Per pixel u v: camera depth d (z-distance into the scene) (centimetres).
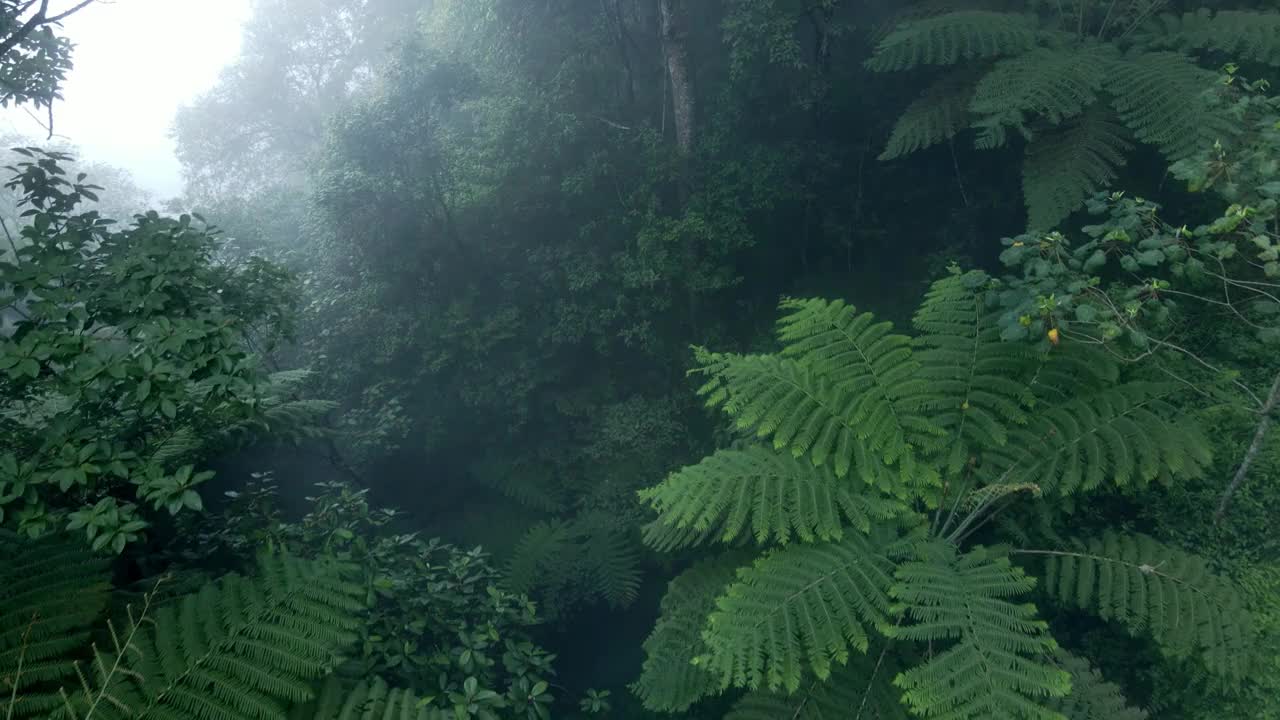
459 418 882
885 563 338
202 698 278
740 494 347
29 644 282
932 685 278
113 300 324
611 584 727
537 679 426
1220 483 405
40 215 338
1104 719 322
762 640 305
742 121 767
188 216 378
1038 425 369
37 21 363
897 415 378
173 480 297
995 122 514
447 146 778
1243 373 438
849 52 798
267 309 453
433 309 829
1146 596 336
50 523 321
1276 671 338
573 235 814
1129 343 375
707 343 788
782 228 822
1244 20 520
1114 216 361
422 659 394
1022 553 394
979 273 385
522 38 782
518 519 870
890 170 807
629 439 782
